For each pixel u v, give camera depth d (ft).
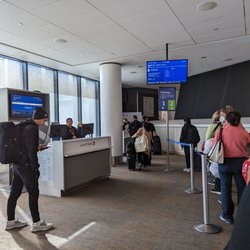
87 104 32.37
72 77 29.86
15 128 9.11
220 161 9.44
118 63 24.54
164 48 20.13
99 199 13.33
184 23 15.11
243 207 3.12
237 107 25.86
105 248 8.14
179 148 30.45
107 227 9.77
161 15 13.92
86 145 15.89
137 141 21.17
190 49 20.59
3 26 14.97
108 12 13.37
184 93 34.99
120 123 24.72
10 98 14.44
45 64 24.29
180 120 32.32
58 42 18.06
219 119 13.15
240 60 25.12
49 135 17.24
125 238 8.83
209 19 14.60
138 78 32.32
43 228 9.46
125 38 17.53
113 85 24.30
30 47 19.07
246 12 13.75
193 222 10.11
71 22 14.57
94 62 23.98
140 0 12.19
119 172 20.30
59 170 13.84
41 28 15.38
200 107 31.01
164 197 13.51
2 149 8.90
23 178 9.29
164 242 8.50
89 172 16.17
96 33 16.44
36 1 11.92
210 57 23.45
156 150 30.30
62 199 13.39
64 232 9.35
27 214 11.16
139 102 40.68
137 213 11.22
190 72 30.73
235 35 17.51
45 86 25.70
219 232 9.14
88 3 12.29
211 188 14.98
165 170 20.72
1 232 9.36
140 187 15.65
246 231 2.95
